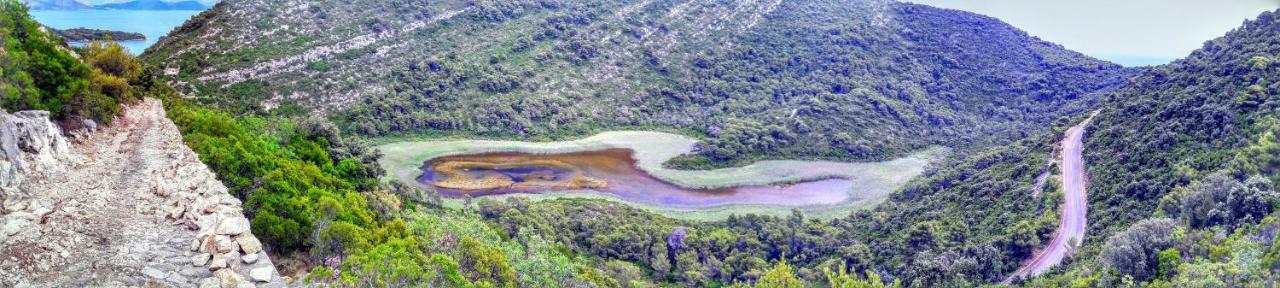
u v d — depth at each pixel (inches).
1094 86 7204.7
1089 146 3850.9
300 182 1550.2
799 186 4781.0
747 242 3358.8
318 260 1114.7
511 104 5831.7
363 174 2527.1
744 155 5305.1
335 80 5442.9
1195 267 1859.0
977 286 2581.2
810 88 6939.0
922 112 6692.9
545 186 4365.2
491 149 4997.5
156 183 1134.4
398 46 6254.9
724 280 2989.7
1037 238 2864.2
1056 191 3265.3
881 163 5497.1
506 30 7101.4
